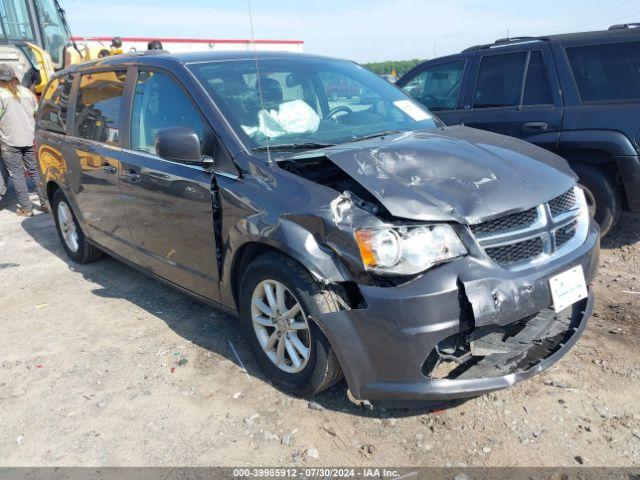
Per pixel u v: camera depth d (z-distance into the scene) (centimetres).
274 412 305
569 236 307
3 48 912
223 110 349
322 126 375
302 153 322
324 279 267
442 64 634
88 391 336
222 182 327
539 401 302
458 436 279
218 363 356
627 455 261
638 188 495
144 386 337
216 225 334
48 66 975
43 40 1007
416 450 271
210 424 299
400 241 258
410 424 290
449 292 255
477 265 262
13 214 805
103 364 365
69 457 281
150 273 429
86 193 480
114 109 445
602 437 273
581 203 326
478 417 292
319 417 299
